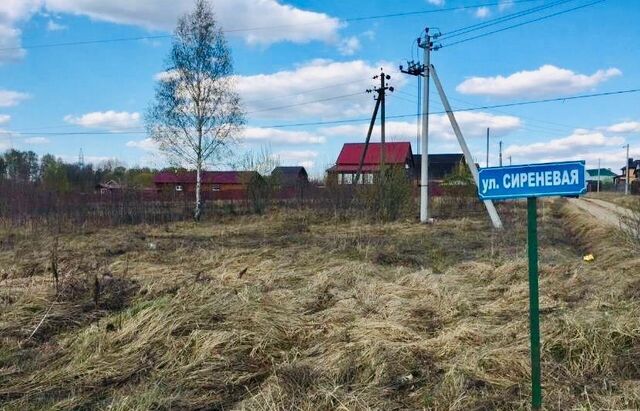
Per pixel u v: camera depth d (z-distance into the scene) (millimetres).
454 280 9000
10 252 13523
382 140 31688
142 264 11070
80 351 5488
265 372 5020
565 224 23594
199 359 5184
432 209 28562
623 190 81625
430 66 22594
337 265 10719
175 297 6867
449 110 22312
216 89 25953
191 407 4348
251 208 27422
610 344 5121
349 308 6965
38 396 4586
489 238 16312
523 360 4820
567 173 3613
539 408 3943
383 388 4527
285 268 10633
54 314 6762
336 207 25094
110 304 7375
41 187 23234
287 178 31547
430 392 4445
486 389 4461
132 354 5375
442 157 76938
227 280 9320
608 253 11742
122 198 23312
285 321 6301
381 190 24141
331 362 4965
